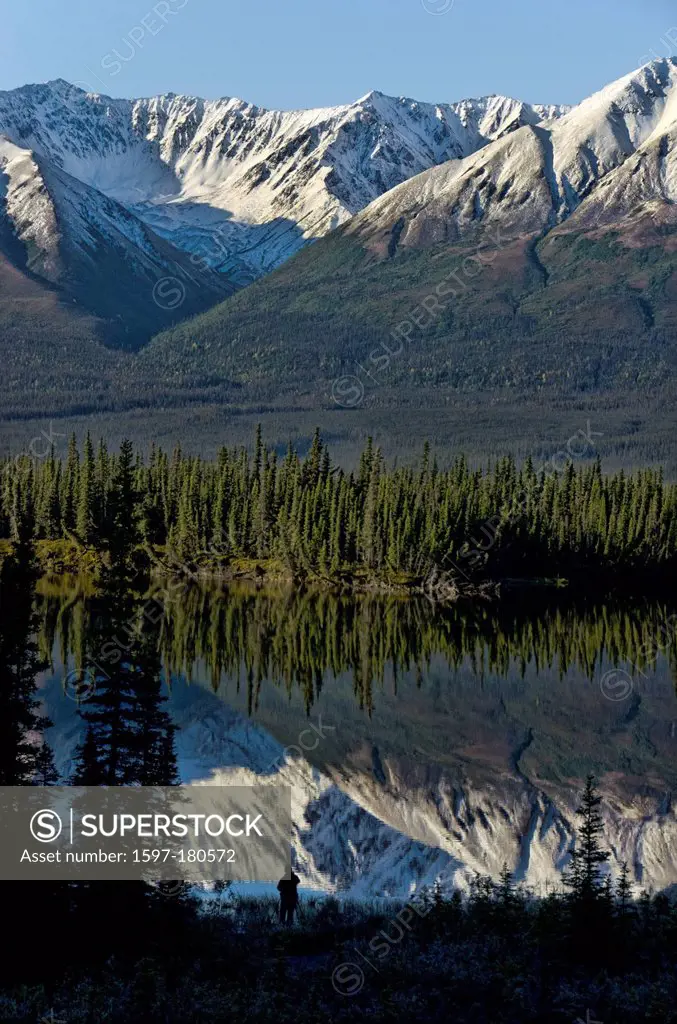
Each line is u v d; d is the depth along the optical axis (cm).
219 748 8038
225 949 3469
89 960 3359
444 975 3177
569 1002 2991
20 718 3619
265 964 3338
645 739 8912
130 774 3884
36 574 3778
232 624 13775
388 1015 2936
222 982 3194
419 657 12388
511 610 16712
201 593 16638
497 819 6681
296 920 3944
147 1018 2902
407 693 10444
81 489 17088
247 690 10062
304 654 12156
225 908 4153
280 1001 3030
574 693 10706
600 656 12825
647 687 11069
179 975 3198
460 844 6138
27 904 3372
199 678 10500
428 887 5234
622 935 3331
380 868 5603
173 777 3919
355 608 16000
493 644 13475
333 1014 2967
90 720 3903
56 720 7438
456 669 11756
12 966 3291
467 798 7125
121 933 3453
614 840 6259
